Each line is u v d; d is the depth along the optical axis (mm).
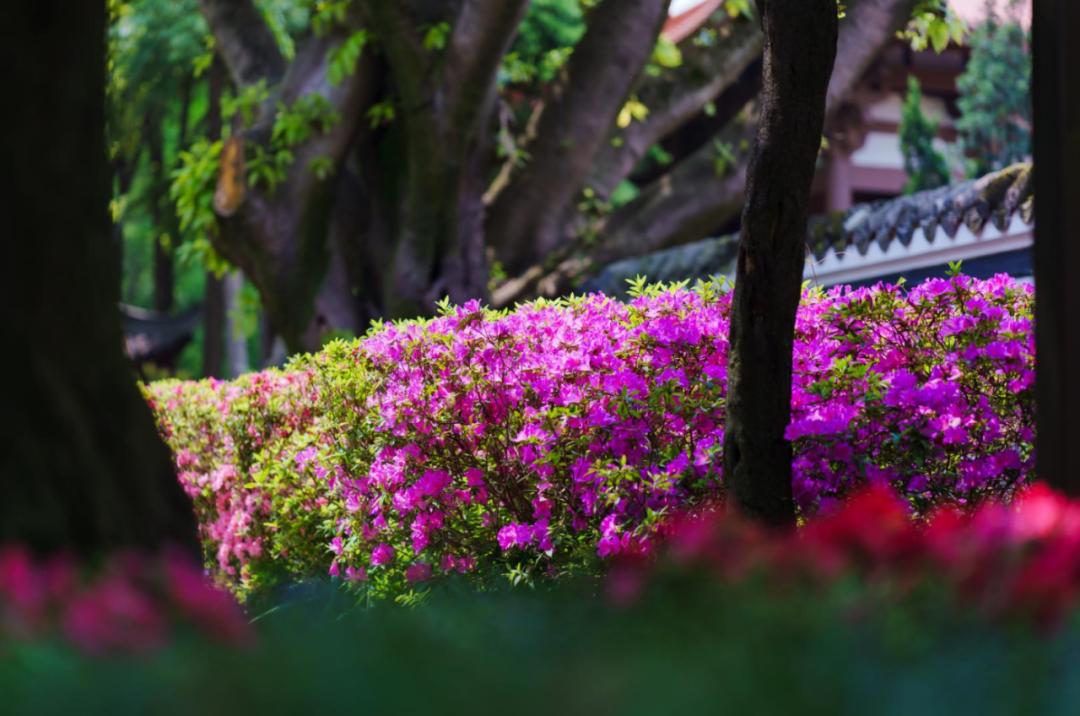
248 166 14438
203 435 11172
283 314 14836
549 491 6828
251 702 2219
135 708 2184
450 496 7305
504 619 3656
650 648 2633
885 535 3100
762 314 5402
